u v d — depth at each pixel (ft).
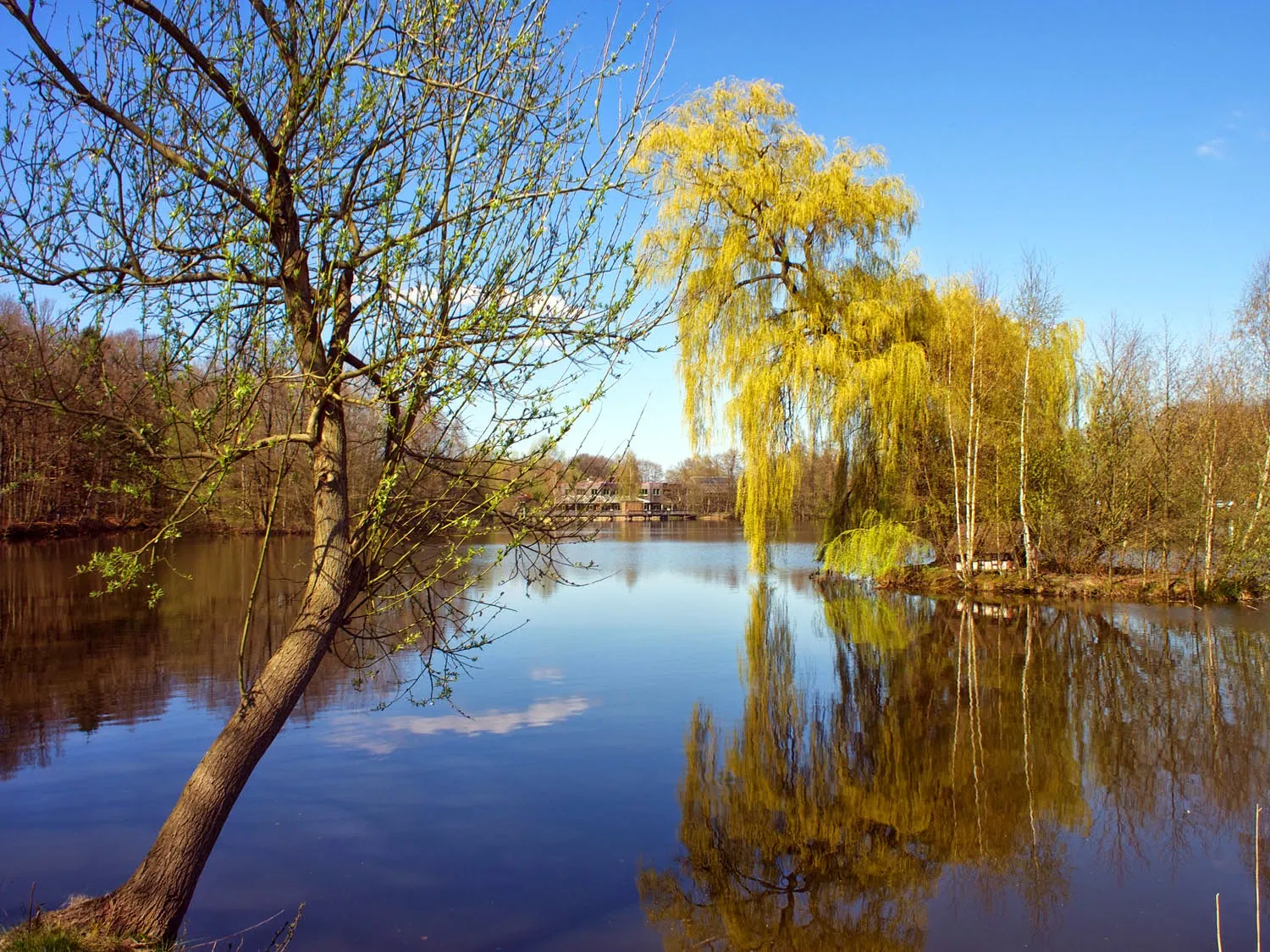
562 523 15.10
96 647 45.96
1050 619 59.52
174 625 52.54
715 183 68.59
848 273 72.90
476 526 14.19
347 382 15.07
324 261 13.39
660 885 20.48
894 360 67.72
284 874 20.75
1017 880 21.09
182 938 17.66
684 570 101.65
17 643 47.19
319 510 14.98
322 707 36.01
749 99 71.20
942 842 23.27
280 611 57.41
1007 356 74.38
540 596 75.15
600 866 21.53
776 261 74.38
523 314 13.94
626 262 14.37
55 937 13.35
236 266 12.65
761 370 70.69
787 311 74.90
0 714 33.65
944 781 27.78
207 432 13.30
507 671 43.19
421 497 15.17
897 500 76.89
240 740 14.48
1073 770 28.68
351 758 29.32
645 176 14.71
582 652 48.21
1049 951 17.79
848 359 69.31
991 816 25.02
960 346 73.41
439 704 36.45
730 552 134.21
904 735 32.68
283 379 13.50
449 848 22.27
